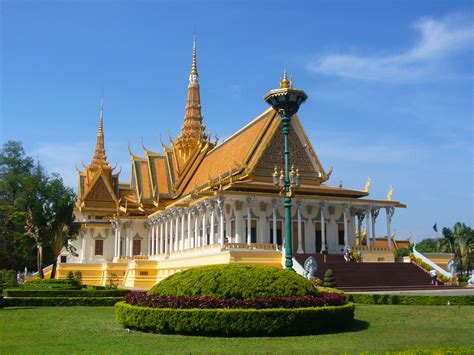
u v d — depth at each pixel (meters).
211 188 51.78
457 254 72.44
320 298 17.83
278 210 51.88
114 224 69.44
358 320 20.20
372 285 39.47
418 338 16.03
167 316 16.34
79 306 29.84
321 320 16.69
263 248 43.25
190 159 73.19
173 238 60.97
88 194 76.06
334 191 52.16
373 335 16.52
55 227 56.75
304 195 49.50
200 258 45.59
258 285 17.20
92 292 32.81
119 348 14.15
